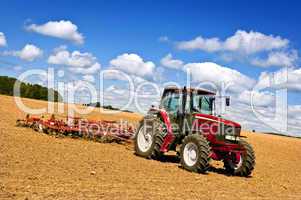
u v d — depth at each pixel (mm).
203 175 12773
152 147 14891
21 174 9719
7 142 14984
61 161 12203
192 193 9664
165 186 10164
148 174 11711
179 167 13703
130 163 13445
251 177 13859
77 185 9109
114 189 9117
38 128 19328
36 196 7797
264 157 22266
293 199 10438
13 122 22625
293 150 28531
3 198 7465
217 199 9312
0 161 11172
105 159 13641
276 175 15180
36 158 12258
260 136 41125
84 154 14211
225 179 12602
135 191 9141
